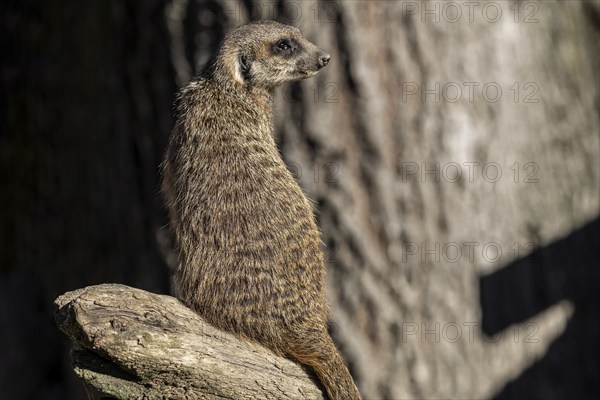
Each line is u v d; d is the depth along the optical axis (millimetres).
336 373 10430
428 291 16359
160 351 9523
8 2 20531
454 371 16609
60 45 19875
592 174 21031
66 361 20641
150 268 17266
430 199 16359
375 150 16047
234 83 11672
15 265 20641
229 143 11094
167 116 16812
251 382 10062
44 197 20125
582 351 19969
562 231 19781
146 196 17250
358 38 15844
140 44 16875
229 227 10586
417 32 16219
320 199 15961
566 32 21688
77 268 19109
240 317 10406
